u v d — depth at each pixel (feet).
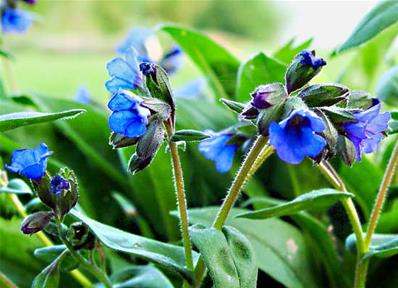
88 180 1.33
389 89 1.19
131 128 0.85
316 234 1.12
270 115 0.85
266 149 0.94
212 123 1.31
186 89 1.56
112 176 1.33
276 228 1.12
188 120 1.27
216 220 0.92
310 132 0.83
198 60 1.39
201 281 0.94
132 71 0.92
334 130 0.86
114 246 0.92
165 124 0.91
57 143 1.35
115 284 1.02
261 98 0.85
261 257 1.08
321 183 1.24
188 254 0.93
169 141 0.91
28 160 0.91
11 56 1.33
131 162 0.89
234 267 0.89
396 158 1.03
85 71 2.05
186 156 1.27
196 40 1.36
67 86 1.94
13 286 1.00
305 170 1.24
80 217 0.93
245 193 1.27
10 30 1.49
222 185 1.28
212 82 1.41
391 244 1.03
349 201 1.02
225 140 1.05
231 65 1.38
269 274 1.07
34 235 1.12
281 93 0.85
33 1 1.48
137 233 1.30
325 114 0.88
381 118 0.91
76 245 0.96
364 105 0.94
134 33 1.42
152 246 0.95
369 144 0.94
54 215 0.93
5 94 1.42
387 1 1.03
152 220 1.28
